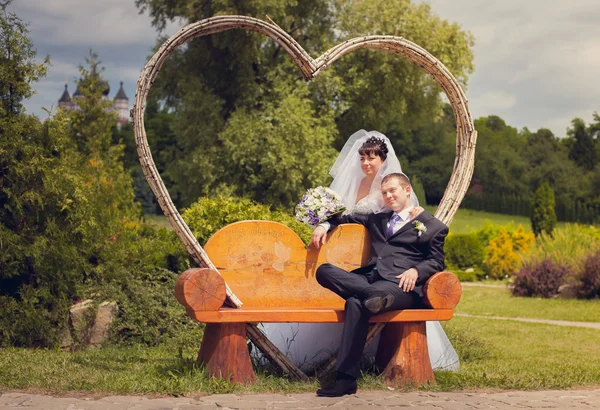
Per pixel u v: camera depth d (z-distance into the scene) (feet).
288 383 15.19
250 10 74.54
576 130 232.32
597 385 15.89
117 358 19.07
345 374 14.33
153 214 169.58
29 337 21.49
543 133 254.68
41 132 22.07
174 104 83.41
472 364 19.77
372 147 17.19
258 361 16.94
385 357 15.89
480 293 54.90
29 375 15.15
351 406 12.92
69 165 22.93
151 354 20.34
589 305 44.86
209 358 14.90
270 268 16.08
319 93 81.30
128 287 23.56
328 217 16.37
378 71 81.30
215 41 76.48
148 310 22.94
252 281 15.94
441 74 17.30
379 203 16.70
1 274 21.59
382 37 16.76
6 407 12.33
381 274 15.51
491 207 221.87
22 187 21.48
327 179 76.07
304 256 16.31
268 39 78.89
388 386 15.11
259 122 73.92
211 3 75.00
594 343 26.45
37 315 21.25
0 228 21.15
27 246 21.26
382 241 16.17
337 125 88.84
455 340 23.45
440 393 14.44
